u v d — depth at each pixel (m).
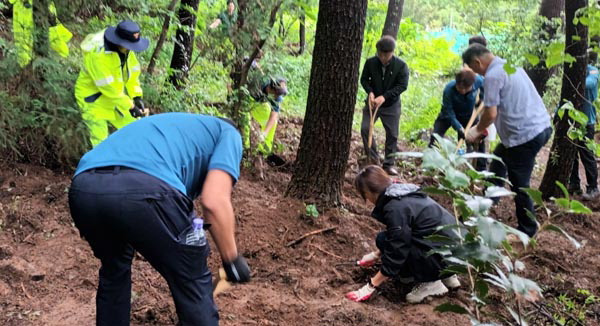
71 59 5.74
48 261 3.89
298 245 4.45
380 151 7.96
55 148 5.20
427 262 3.70
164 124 2.63
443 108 6.74
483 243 2.13
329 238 4.59
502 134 4.98
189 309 2.52
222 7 6.53
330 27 4.56
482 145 6.56
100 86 4.82
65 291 3.62
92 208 2.36
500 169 5.32
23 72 5.05
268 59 6.04
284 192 5.40
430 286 3.87
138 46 4.90
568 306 3.99
